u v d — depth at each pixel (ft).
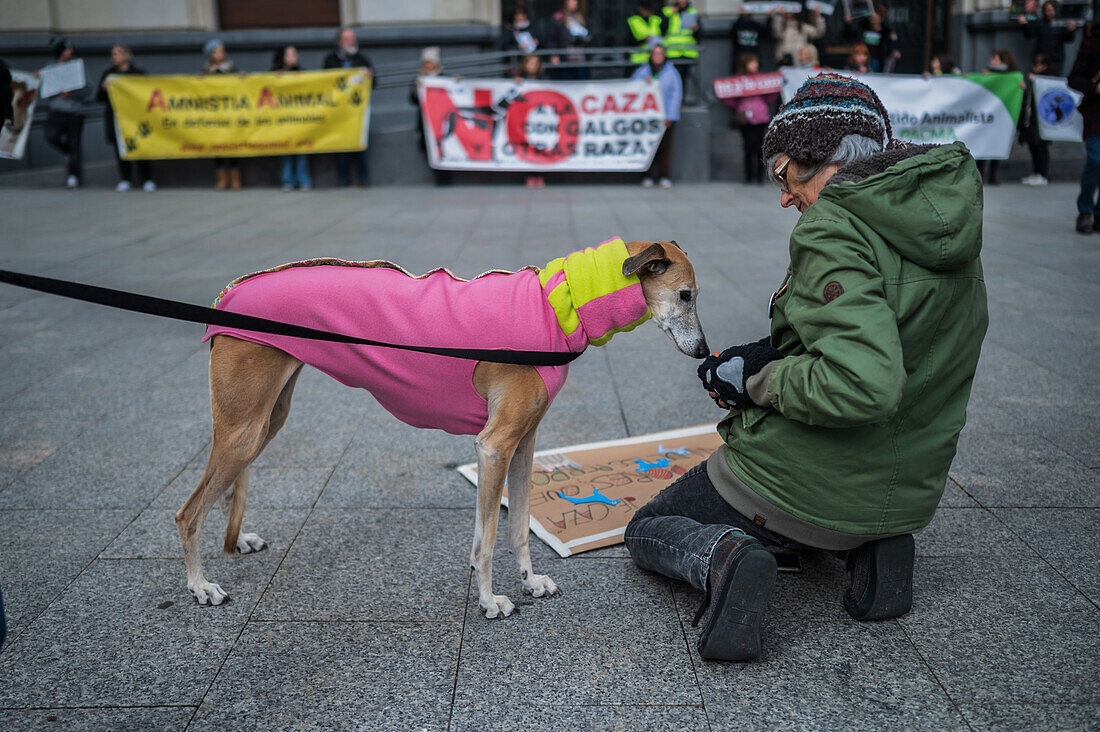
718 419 13.33
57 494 10.89
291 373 8.40
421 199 36.47
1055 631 7.84
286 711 6.94
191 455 12.09
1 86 11.02
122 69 39.52
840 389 6.30
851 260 6.55
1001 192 36.45
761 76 38.37
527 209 33.17
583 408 13.92
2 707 6.98
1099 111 26.04
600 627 8.09
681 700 7.02
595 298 7.97
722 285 21.29
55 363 16.33
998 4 44.06
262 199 37.09
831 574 9.01
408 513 10.44
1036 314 18.52
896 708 6.88
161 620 8.23
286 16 46.01
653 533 8.32
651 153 39.42
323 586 8.84
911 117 37.65
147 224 30.99
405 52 44.57
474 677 7.35
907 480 7.29
